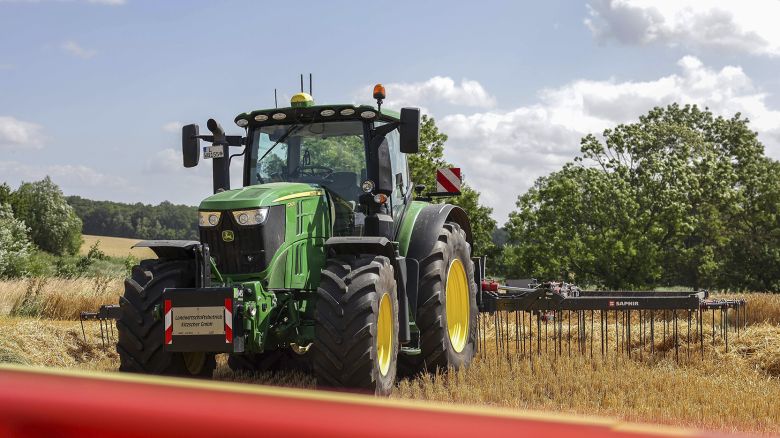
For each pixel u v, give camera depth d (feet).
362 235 24.47
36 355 32.68
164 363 21.08
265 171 25.72
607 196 125.29
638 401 23.22
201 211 22.35
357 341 20.58
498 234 301.63
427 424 1.85
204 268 21.42
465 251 29.43
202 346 20.33
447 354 26.50
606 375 26.73
